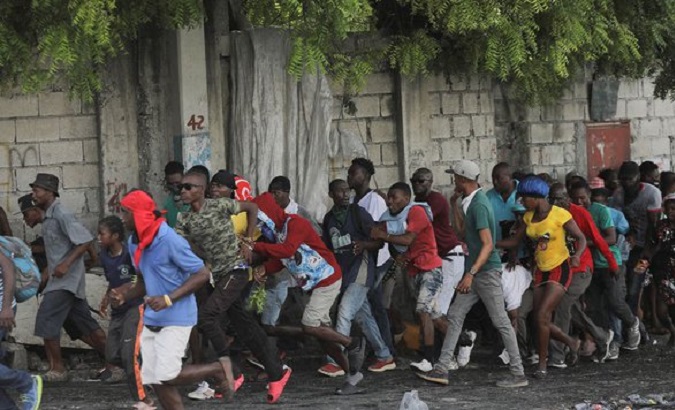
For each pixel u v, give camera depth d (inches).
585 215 802.8
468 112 967.6
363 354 719.1
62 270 726.5
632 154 1083.3
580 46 904.9
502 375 783.7
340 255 745.0
